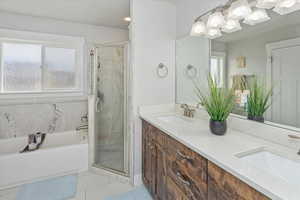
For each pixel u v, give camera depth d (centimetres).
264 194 63
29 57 281
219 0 157
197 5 188
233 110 148
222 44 160
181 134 131
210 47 174
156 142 168
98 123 260
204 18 172
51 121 293
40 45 287
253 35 131
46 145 263
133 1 210
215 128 130
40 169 214
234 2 120
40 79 289
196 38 194
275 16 116
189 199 113
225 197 83
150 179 184
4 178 195
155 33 223
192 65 203
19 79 276
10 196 183
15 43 271
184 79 219
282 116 113
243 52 139
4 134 263
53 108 293
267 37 121
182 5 218
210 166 93
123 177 217
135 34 213
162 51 228
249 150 100
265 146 108
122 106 243
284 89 112
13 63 271
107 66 252
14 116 269
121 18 283
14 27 264
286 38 110
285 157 97
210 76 162
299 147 101
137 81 216
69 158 231
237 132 138
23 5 235
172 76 236
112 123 255
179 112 225
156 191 169
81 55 310
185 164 118
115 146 255
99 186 206
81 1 223
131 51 215
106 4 233
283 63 112
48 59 293
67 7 241
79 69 311
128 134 220
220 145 108
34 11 256
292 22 107
